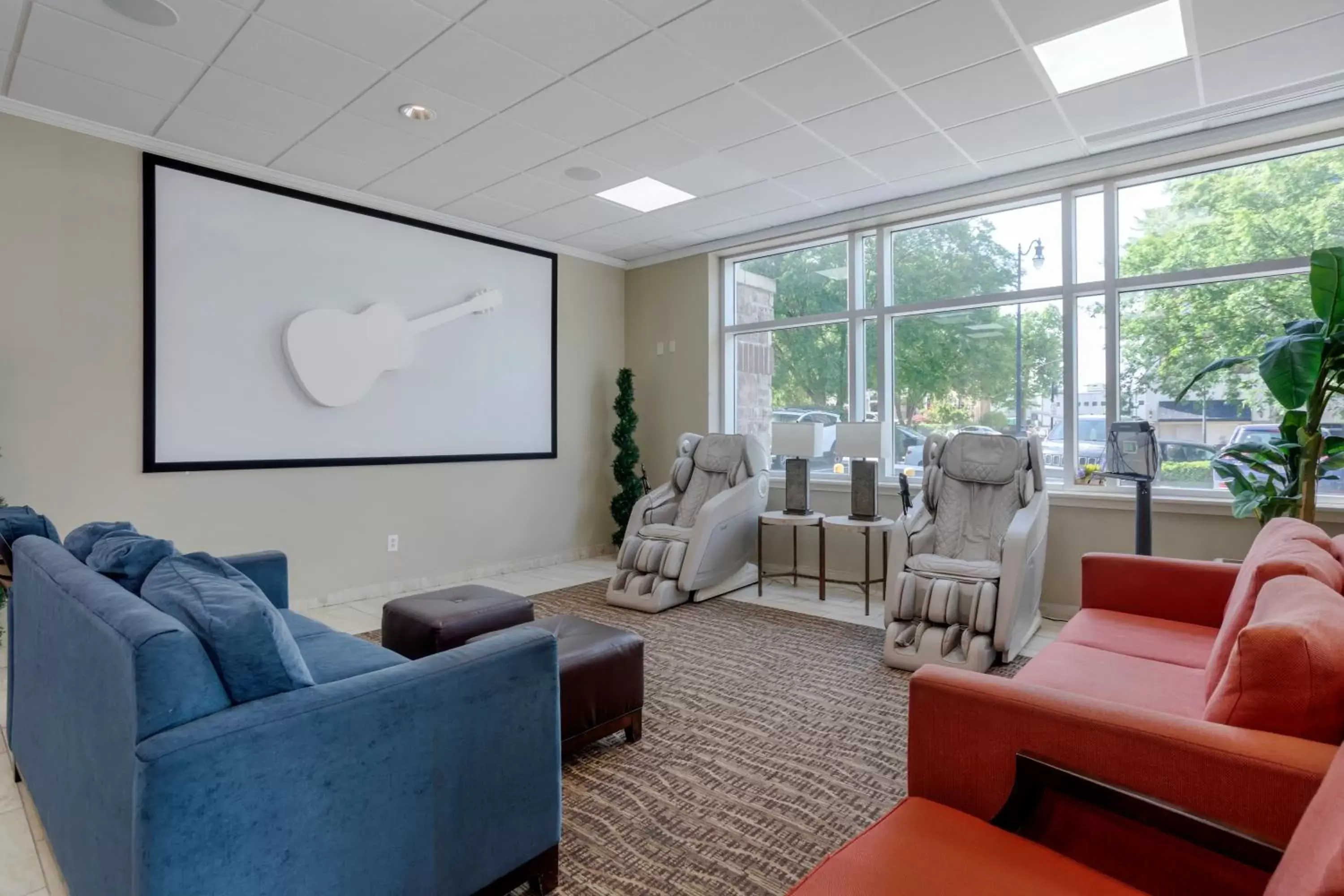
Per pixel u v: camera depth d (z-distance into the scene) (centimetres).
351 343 462
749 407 608
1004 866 110
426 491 513
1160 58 304
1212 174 401
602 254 642
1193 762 112
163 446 391
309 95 335
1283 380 299
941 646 328
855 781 229
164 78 318
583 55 300
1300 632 116
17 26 276
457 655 159
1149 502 361
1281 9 266
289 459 440
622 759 244
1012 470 394
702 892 174
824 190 472
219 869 119
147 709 118
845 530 495
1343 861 68
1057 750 125
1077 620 262
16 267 347
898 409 527
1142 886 120
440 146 396
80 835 152
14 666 228
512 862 165
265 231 429
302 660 144
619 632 265
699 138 387
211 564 169
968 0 262
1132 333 427
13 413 347
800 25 279
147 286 383
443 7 265
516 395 572
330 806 133
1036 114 358
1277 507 321
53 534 242
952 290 499
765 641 383
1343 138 360
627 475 622
